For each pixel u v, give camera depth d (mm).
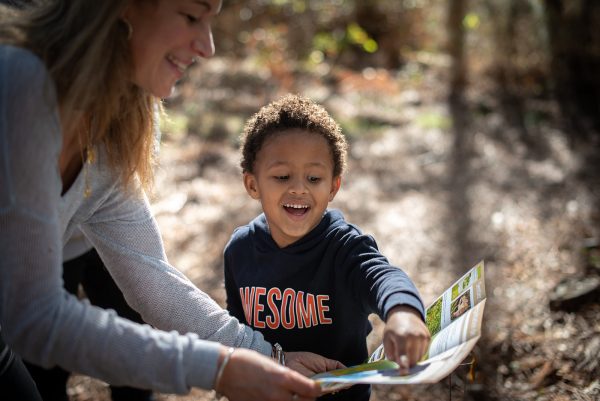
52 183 1424
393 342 1438
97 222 1831
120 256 1842
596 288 3062
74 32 1434
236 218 4309
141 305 1855
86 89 1437
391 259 3764
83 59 1416
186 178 4953
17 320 1394
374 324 3117
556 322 2963
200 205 4527
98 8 1413
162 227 4211
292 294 1900
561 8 6824
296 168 1818
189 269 3734
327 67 7676
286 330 1929
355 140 5773
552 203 4402
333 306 1875
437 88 7152
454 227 4133
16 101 1350
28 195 1373
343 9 8484
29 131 1364
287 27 8141
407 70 7750
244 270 1997
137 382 1427
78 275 2281
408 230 4129
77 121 1505
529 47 7129
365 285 1700
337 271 1818
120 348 1408
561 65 6902
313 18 8367
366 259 1756
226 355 1431
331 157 1874
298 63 7773
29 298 1391
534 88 7008
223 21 8023
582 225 3957
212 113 6160
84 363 1417
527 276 3424
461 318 1494
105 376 1438
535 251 3691
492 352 2789
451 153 5500
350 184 4910
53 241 1423
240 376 1419
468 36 7371
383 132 5980
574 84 6863
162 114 1930
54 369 2322
